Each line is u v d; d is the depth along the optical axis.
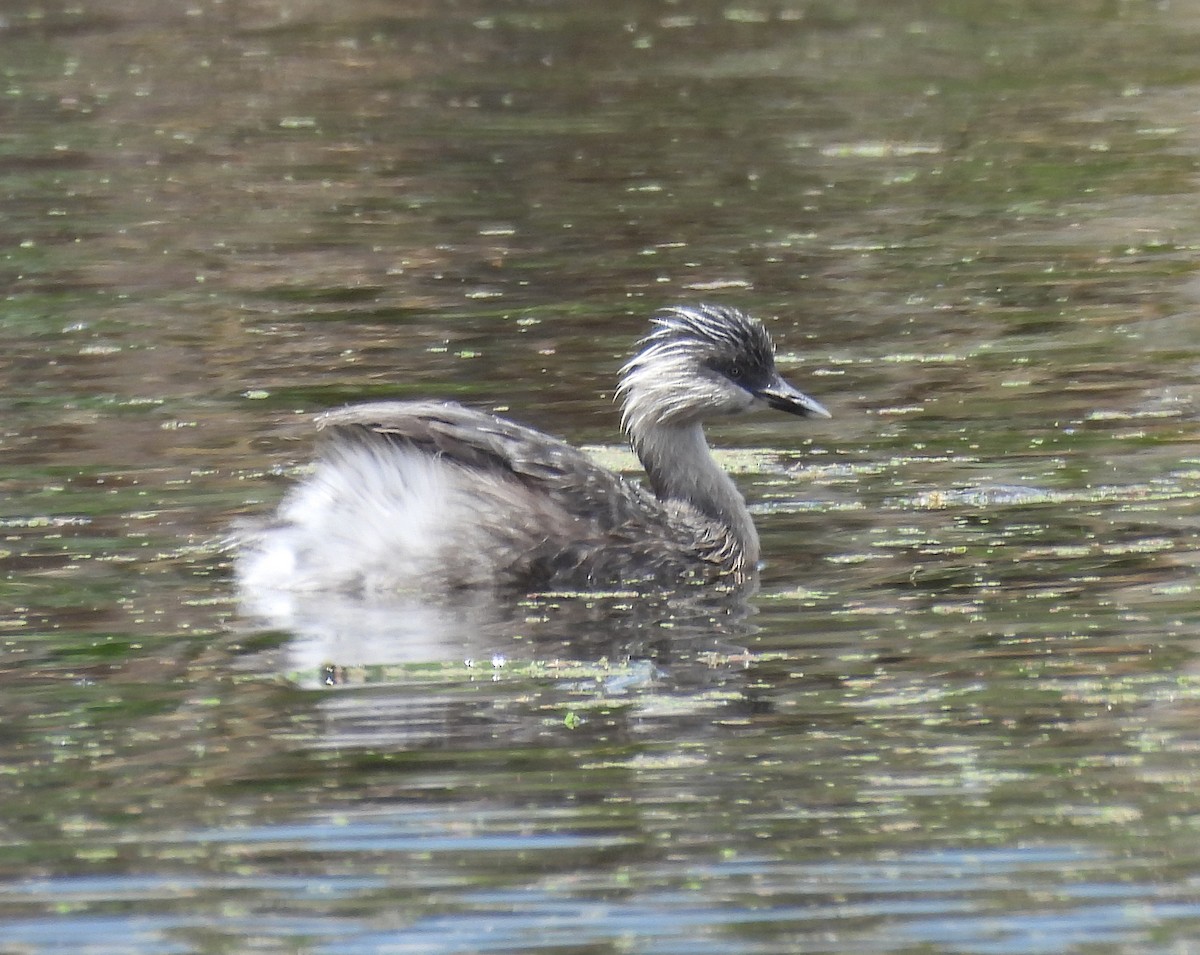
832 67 35.69
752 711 11.16
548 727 10.98
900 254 23.59
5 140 30.36
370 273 22.92
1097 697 11.26
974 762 10.45
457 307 21.41
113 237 24.70
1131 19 39.28
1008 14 40.28
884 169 28.19
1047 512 14.66
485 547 13.73
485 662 12.07
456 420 14.21
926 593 13.07
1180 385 18.03
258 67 36.00
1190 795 10.02
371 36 38.84
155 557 13.85
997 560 13.66
